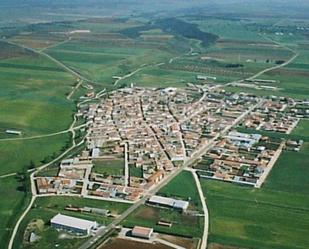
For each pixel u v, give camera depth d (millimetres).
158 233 189000
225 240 185750
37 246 180125
